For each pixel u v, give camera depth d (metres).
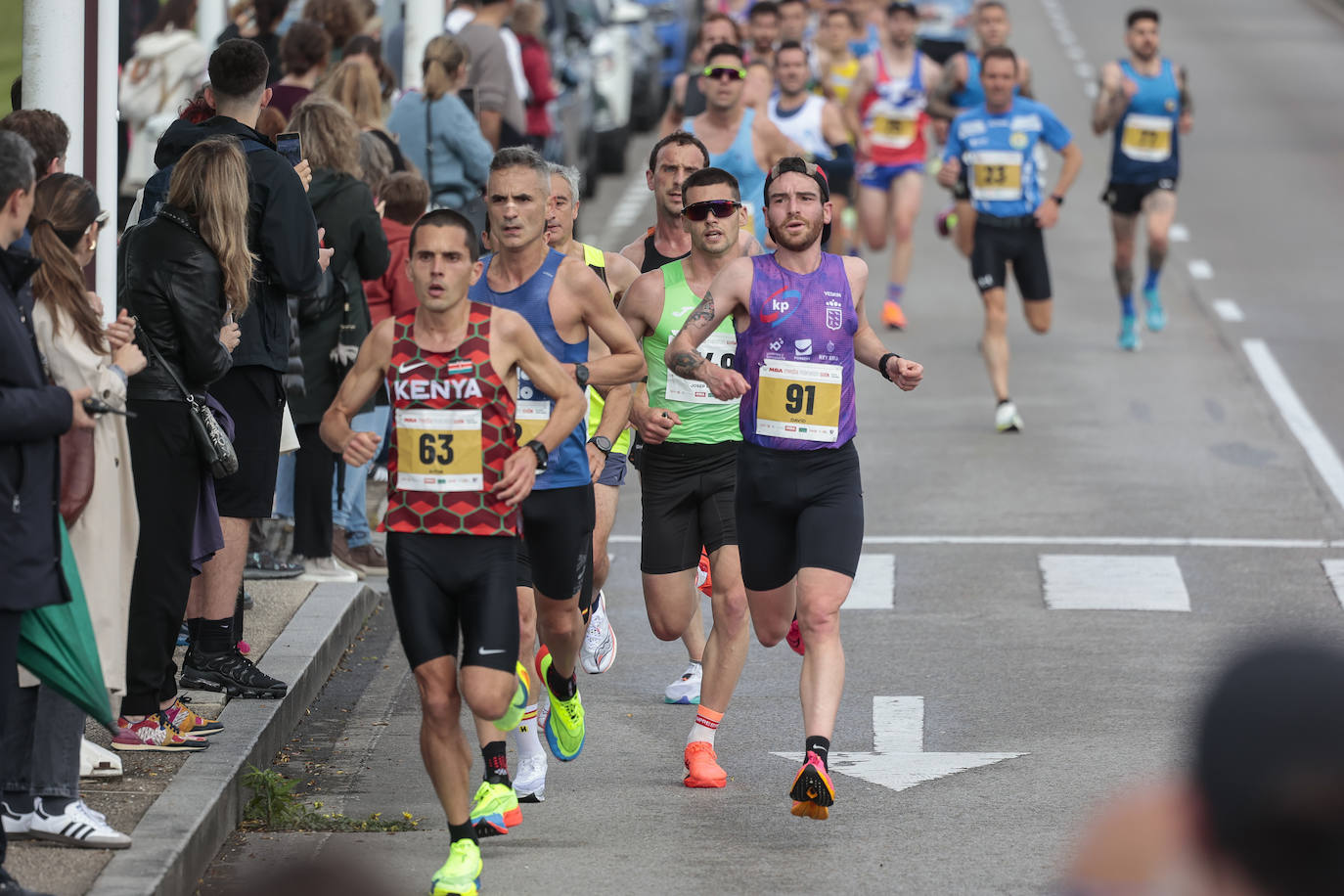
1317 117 117.31
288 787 22.94
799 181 22.86
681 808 23.69
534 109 59.31
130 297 22.70
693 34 113.75
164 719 23.38
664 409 24.86
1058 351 61.22
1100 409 53.16
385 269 32.62
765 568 23.56
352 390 20.02
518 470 19.34
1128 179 61.00
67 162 26.67
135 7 50.47
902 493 44.09
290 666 27.86
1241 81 132.62
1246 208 89.06
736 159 38.22
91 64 27.94
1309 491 44.16
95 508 19.38
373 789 24.44
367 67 37.69
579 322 23.27
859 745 26.55
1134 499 43.34
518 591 23.09
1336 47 150.75
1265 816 5.04
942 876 20.73
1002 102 50.12
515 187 22.50
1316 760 5.00
